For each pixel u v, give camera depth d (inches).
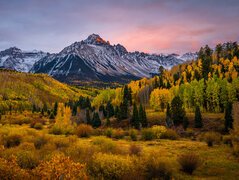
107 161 938.7
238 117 2128.4
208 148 1796.3
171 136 2640.3
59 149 1403.8
